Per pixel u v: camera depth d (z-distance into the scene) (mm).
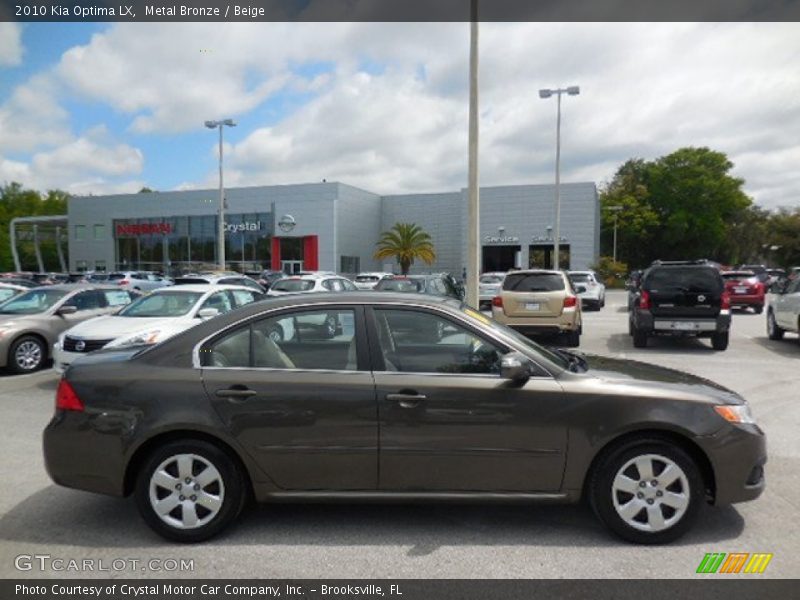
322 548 3404
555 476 3408
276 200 46375
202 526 3459
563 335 13141
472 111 13656
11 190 76875
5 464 4973
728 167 62500
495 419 3389
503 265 48469
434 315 3609
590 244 43438
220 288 9789
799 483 4402
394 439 3410
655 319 11281
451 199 50188
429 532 3602
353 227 47719
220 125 31438
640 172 67062
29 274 35031
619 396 3389
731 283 20875
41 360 9758
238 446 3424
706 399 3439
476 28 13469
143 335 7758
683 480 3371
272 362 3559
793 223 63312
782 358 10578
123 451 3424
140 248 51656
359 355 3527
